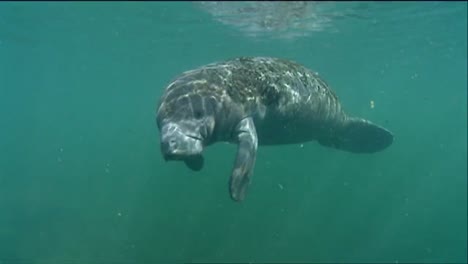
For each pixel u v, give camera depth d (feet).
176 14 67.10
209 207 86.99
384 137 32.17
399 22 71.97
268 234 70.38
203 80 19.93
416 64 119.24
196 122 18.24
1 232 64.54
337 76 151.74
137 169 153.17
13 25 81.51
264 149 169.37
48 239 61.77
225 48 98.78
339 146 31.60
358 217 91.50
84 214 76.48
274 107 21.94
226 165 154.30
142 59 117.80
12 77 179.93
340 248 66.28
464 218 96.37
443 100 230.07
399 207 109.29
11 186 100.63
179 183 121.90
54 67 142.61
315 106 24.91
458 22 71.46
